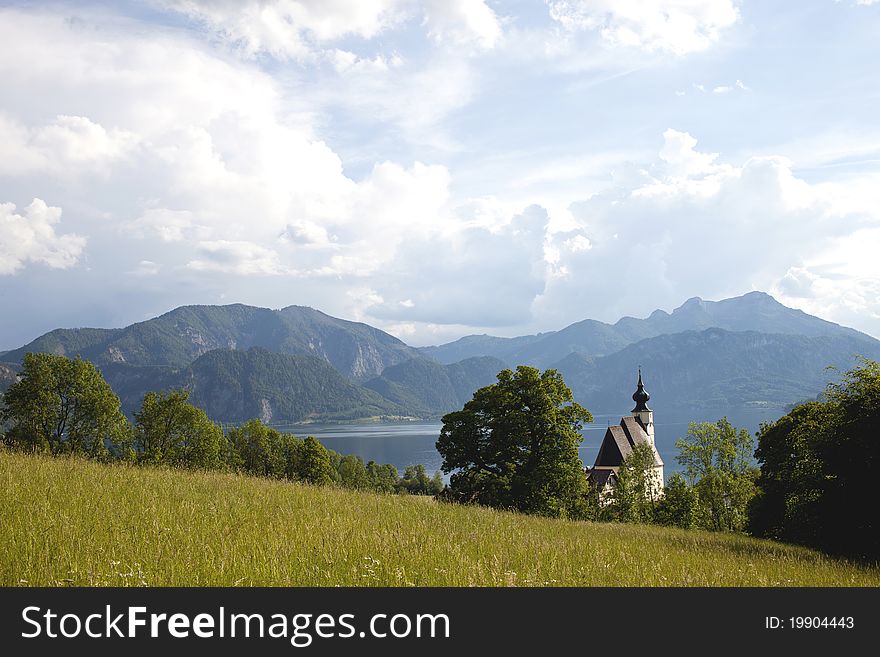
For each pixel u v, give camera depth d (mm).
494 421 40094
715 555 17672
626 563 13289
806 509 27906
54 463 18297
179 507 13562
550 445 39812
